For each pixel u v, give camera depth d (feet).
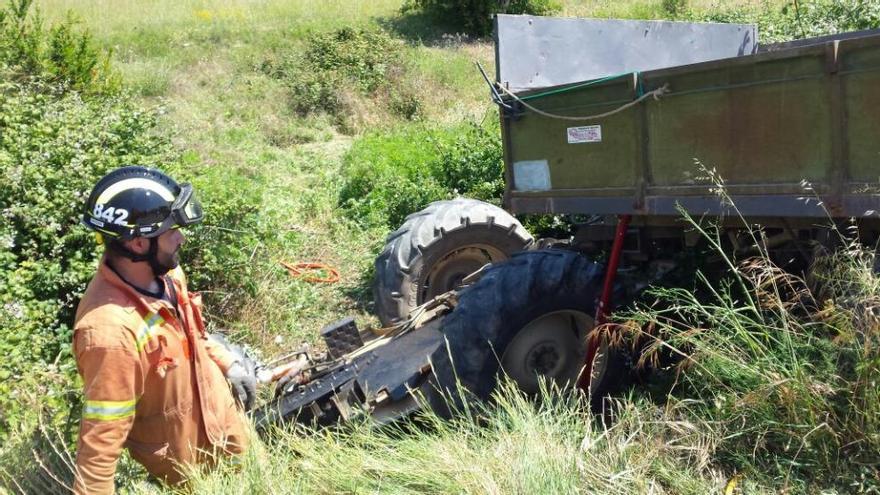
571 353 13.17
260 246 21.54
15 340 14.60
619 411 11.83
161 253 9.02
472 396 12.14
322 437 11.23
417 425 12.37
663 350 13.01
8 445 10.61
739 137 10.53
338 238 27.66
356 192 31.99
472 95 55.67
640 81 11.44
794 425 9.94
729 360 10.57
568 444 10.30
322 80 54.49
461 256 17.90
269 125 46.85
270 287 20.81
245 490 9.48
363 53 59.11
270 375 12.80
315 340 19.58
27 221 18.20
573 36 15.07
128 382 8.60
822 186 9.73
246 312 19.74
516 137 13.99
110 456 8.54
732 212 10.73
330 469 10.12
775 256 12.60
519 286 12.16
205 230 19.85
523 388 12.78
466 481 9.57
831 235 10.87
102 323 8.51
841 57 9.32
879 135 9.15
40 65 34.96
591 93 12.33
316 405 12.32
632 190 11.93
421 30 75.56
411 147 36.29
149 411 9.44
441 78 58.49
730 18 42.63
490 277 12.44
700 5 66.95
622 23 15.90
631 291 13.25
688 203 11.25
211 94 52.85
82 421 8.52
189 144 37.73
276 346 19.15
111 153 22.03
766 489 9.82
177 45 64.13
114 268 8.98
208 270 19.84
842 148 9.50
